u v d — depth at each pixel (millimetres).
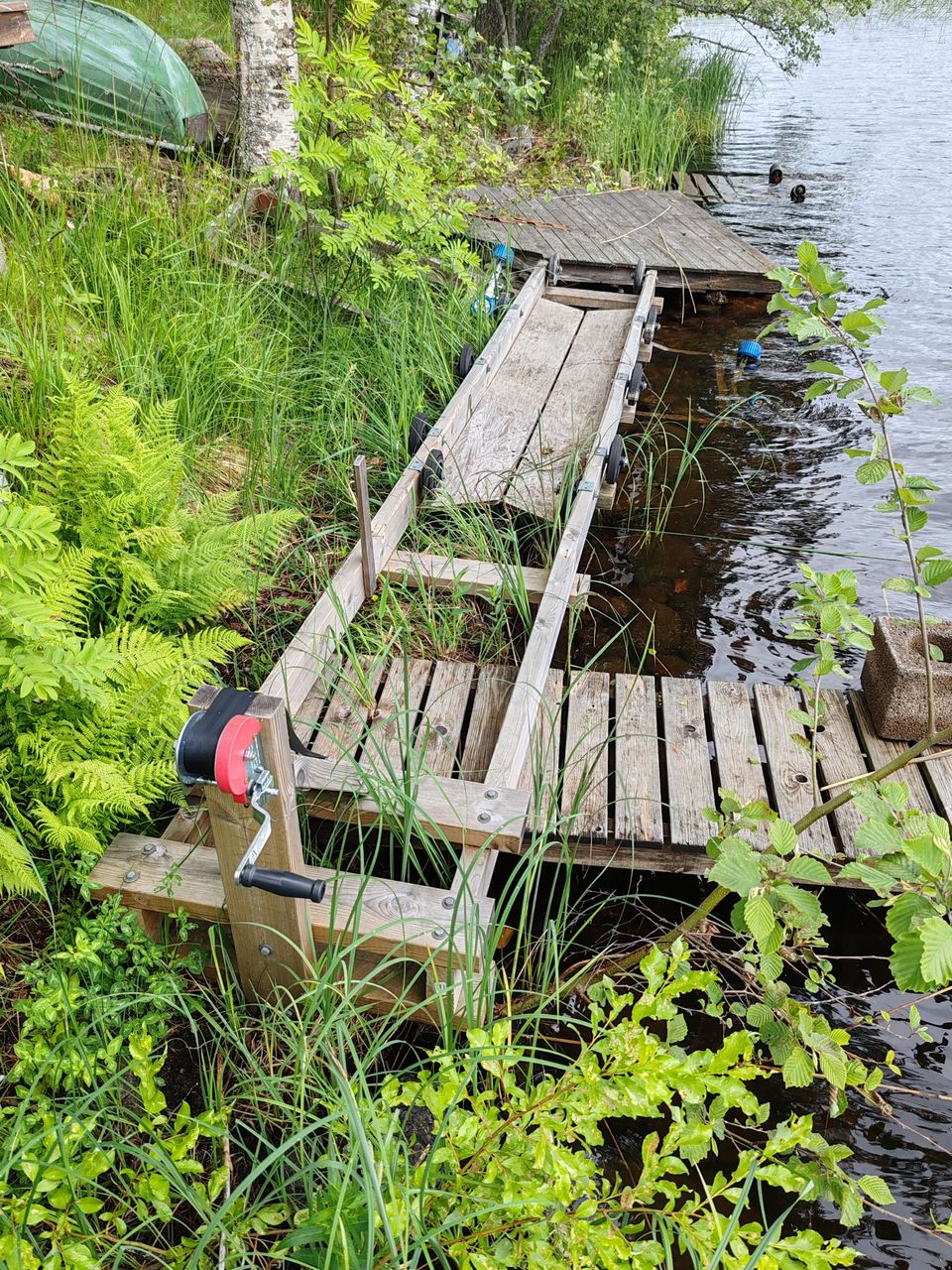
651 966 2197
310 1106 2592
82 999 2611
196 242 5734
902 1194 2850
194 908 2844
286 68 6875
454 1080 2088
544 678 3863
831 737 4117
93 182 5789
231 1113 2621
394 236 6449
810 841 3586
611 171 12680
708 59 18609
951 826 3678
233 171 7059
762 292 9164
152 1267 2299
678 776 3861
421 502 4988
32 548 2789
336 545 4824
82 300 4855
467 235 8742
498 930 2750
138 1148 2180
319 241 6477
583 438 5727
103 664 2781
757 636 5098
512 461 5488
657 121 13664
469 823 3143
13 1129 2205
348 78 5930
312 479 5332
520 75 12672
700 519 6086
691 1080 2043
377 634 4270
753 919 2305
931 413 7457
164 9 10195
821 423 7305
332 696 3930
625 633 5051
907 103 18797
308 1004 2672
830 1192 2137
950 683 3904
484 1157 2129
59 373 4270
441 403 6230
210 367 5141
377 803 3160
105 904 2807
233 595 3869
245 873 2430
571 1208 2371
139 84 7164
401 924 2781
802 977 3449
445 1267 2049
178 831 3154
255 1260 2291
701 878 3791
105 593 3680
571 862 3352
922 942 1958
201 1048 2709
